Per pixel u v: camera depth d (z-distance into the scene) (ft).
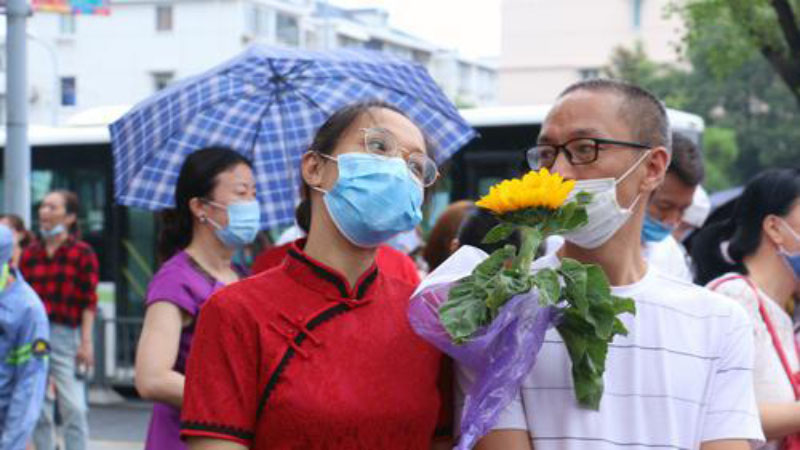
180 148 14.85
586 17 155.12
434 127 14.97
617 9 153.28
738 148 104.42
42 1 34.58
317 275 7.84
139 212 38.09
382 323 7.92
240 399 7.57
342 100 15.07
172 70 127.03
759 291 11.28
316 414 7.51
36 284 26.91
